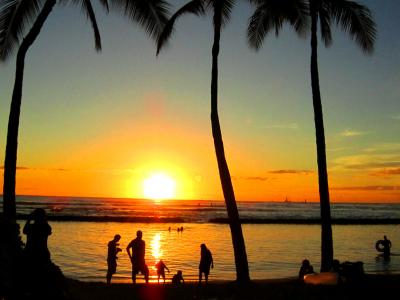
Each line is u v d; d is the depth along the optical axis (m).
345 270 14.34
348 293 13.66
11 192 13.89
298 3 19.73
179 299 14.17
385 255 33.19
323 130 18.27
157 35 17.02
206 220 84.50
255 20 20.39
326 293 13.80
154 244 41.47
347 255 34.91
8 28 15.70
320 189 18.09
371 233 61.34
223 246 40.47
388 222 88.56
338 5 18.97
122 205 165.75
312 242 45.38
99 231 54.69
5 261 7.75
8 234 8.33
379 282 14.86
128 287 16.20
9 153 14.03
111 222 74.00
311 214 127.00
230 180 18.19
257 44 20.86
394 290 13.81
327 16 19.59
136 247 16.42
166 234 53.56
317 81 18.41
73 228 59.12
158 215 101.25
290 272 25.86
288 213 132.38
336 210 180.88
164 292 15.33
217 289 15.81
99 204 167.00
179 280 17.20
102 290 15.36
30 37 14.62
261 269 27.09
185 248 38.31
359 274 14.23
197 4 18.25
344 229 70.56
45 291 8.20
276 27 20.55
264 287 15.85
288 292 14.19
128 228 61.62
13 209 13.88
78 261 28.88
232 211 18.02
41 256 8.62
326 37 20.19
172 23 17.69
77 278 21.86
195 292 15.32
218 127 18.39
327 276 14.66
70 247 36.75
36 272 8.33
